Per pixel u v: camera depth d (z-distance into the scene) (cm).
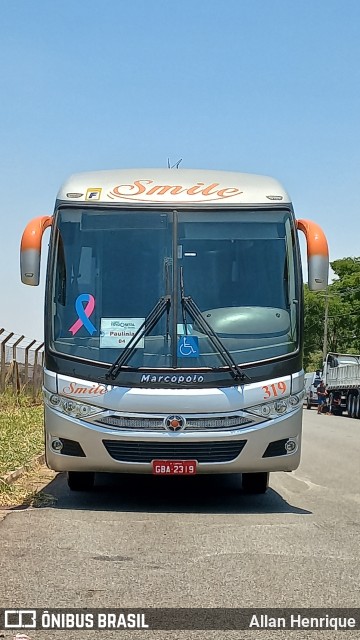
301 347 984
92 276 980
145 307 969
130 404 945
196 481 1233
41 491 1112
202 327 965
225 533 859
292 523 920
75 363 957
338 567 721
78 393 952
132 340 958
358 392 3678
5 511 962
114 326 964
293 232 1005
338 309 7569
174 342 959
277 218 1009
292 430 970
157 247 988
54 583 656
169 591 641
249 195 1014
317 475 1356
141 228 992
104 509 989
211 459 955
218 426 950
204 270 984
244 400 952
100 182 1017
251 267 991
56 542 799
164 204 998
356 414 3703
